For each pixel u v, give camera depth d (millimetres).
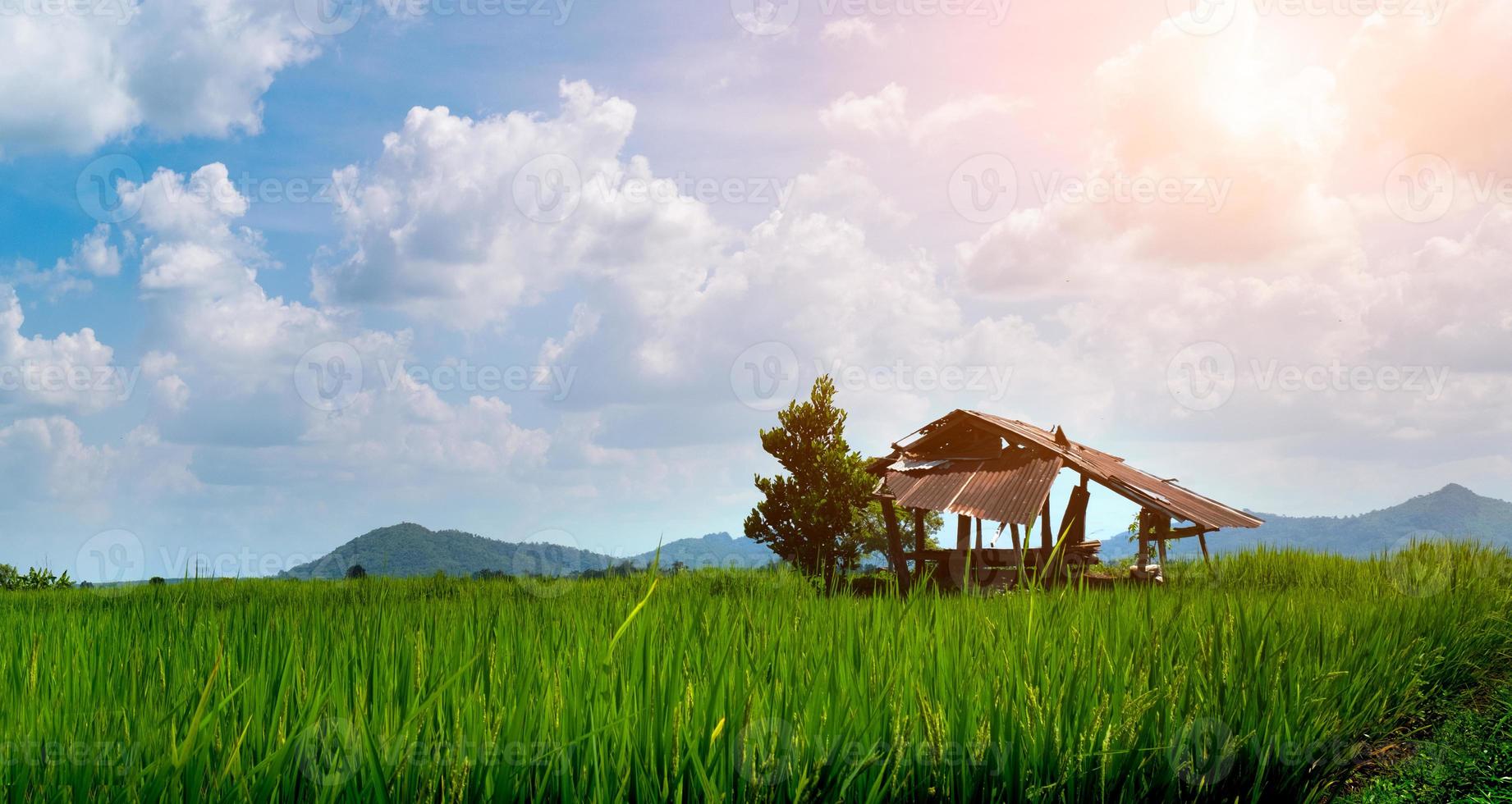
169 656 5012
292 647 4594
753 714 3816
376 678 4215
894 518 21062
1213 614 6332
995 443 20750
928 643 5332
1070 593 7469
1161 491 18969
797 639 5246
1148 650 5461
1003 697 4383
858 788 3693
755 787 3492
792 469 24266
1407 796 5422
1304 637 6590
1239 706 4988
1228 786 4555
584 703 3834
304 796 3283
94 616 7121
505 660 4598
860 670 4586
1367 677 6504
